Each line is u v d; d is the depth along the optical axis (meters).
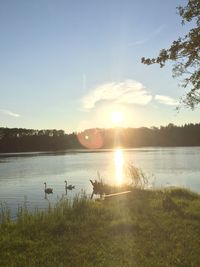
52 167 64.25
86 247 10.18
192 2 14.75
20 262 9.03
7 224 13.48
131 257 9.20
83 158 93.62
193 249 9.70
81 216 14.10
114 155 106.19
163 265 8.50
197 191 29.30
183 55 15.27
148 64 15.90
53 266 8.70
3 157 106.19
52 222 13.04
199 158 76.69
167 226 12.33
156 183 35.56
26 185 38.53
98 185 28.61
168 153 103.50
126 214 14.52
